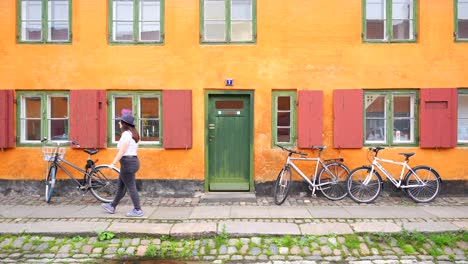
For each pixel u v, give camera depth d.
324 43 7.65
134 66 7.68
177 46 7.67
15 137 7.68
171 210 6.54
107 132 7.71
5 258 4.82
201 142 7.68
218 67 7.68
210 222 5.77
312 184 7.35
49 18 7.77
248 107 7.81
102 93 7.63
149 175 7.66
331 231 5.42
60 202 7.14
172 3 7.68
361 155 7.66
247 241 5.23
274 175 7.70
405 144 7.72
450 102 7.57
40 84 7.67
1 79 7.67
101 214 6.23
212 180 7.79
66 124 7.84
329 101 7.69
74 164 7.66
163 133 7.63
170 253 5.00
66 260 4.79
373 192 7.34
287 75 7.66
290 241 5.18
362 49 7.64
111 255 4.94
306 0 7.64
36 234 5.35
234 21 7.76
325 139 7.70
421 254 4.96
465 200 7.34
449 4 7.61
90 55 7.66
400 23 7.78
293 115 7.75
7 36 7.67
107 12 7.68
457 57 7.61
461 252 4.98
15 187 7.67
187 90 7.62
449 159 7.62
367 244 5.16
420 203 7.16
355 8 7.64
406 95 7.76
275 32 7.66
